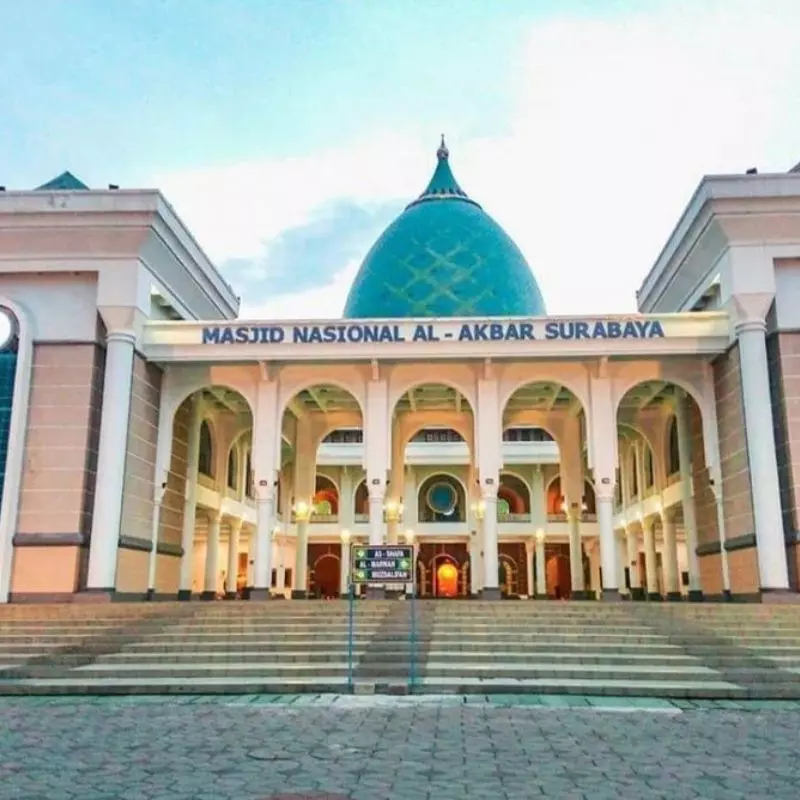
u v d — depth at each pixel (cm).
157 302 2777
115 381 2492
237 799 664
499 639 1664
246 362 2680
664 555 3312
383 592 2777
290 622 1820
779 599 2261
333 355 2638
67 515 2416
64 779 736
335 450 4822
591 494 5003
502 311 3219
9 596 2366
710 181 2525
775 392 2478
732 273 2519
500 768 780
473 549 3334
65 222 2553
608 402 2667
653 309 3422
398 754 842
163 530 2775
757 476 2369
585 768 783
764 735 968
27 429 2483
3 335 2572
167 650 1614
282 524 4469
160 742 910
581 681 1368
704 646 1612
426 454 4909
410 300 3234
